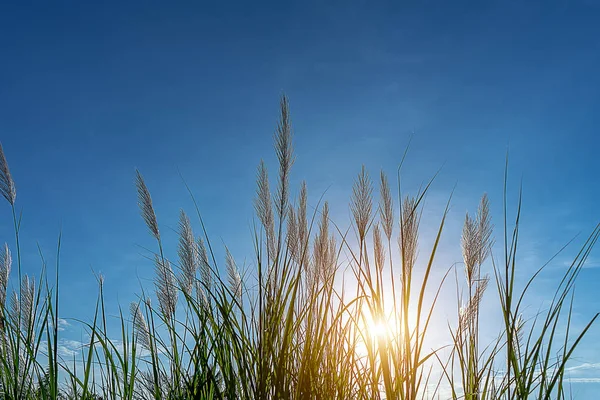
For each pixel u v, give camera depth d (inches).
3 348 83.7
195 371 70.7
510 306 67.2
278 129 73.7
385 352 62.4
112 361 78.8
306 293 78.2
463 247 79.0
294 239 76.2
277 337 68.5
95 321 78.4
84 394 75.9
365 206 70.3
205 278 81.7
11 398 79.2
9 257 87.6
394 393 62.6
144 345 81.8
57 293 78.2
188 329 76.3
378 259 73.7
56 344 74.9
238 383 68.9
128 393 78.2
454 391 75.6
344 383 71.2
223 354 71.1
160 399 77.8
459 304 79.1
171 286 85.0
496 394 75.1
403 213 68.6
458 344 77.5
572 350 65.1
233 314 70.9
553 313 66.5
